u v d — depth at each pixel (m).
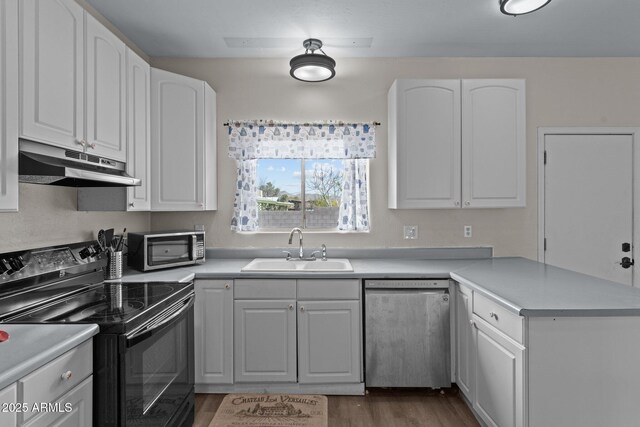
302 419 2.16
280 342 2.40
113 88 1.96
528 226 2.99
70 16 1.61
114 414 1.35
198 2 2.18
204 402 2.35
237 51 2.88
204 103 2.72
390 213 3.01
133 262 2.45
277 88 3.01
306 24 2.45
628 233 2.96
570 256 2.97
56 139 1.52
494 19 2.39
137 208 2.22
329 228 3.07
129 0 2.16
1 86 1.24
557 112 2.99
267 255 2.98
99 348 1.35
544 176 2.98
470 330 2.11
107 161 1.92
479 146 2.63
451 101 2.63
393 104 2.74
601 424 1.52
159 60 2.99
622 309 1.50
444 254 2.97
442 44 2.75
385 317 2.38
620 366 1.52
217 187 3.01
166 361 1.73
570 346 1.52
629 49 2.85
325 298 2.40
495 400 1.79
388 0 2.16
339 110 3.01
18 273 1.58
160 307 1.67
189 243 2.62
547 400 1.52
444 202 2.63
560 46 2.79
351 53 2.91
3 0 1.25
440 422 2.12
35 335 1.23
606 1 2.18
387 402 2.34
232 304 2.40
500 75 2.99
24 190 1.73
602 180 2.98
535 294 1.75
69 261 1.89
